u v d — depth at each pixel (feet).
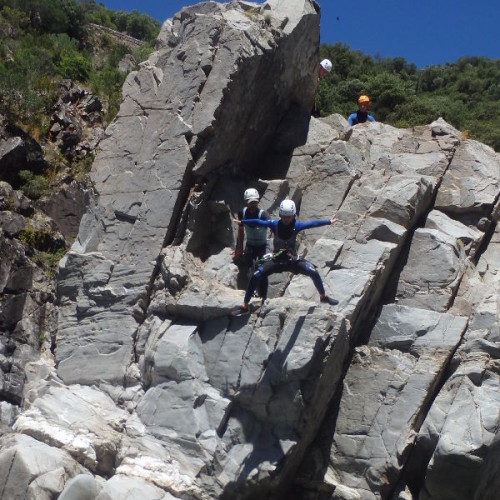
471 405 35.47
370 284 38.86
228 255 42.04
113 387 39.11
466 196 43.91
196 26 44.80
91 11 131.95
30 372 41.73
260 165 47.67
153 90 44.42
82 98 66.33
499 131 89.56
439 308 40.01
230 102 43.27
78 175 58.85
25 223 49.65
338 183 44.27
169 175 42.06
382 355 39.04
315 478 37.50
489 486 36.52
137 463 35.32
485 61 125.59
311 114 54.44
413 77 118.83
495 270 42.86
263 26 46.26
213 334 37.52
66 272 41.83
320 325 35.22
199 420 35.96
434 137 46.75
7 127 56.65
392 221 41.24
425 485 35.96
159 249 40.91
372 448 37.19
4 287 44.70
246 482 35.04
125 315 40.22
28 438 34.58
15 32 81.30
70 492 31.78
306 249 42.60
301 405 35.14
